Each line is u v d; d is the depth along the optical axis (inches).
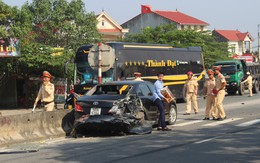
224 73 1312.7
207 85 642.2
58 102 1003.9
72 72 978.7
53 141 474.6
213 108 640.4
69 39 1346.0
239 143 413.1
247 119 633.0
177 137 463.8
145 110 519.8
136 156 355.9
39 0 1339.8
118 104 479.5
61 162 342.6
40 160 355.9
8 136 450.9
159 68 1056.2
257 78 1481.3
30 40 1088.8
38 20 1328.7
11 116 458.3
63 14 1342.3
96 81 856.3
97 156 362.3
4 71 1026.1
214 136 463.2
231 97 1228.5
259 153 360.5
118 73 906.1
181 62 1146.0
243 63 1398.9
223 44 2043.6
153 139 453.4
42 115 497.0
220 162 325.4
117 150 389.4
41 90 519.2
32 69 1023.6
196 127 554.6
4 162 354.0
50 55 985.5
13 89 1085.8
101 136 499.8
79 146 426.0
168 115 579.2
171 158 343.3
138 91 516.1
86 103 486.3
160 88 525.7
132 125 489.1
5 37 882.1
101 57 667.4
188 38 1813.5
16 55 909.2
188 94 753.6
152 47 1039.6
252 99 1117.1
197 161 329.7
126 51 941.8
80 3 1349.7
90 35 1357.0
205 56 1825.8
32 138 473.7
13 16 948.0
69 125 532.7
